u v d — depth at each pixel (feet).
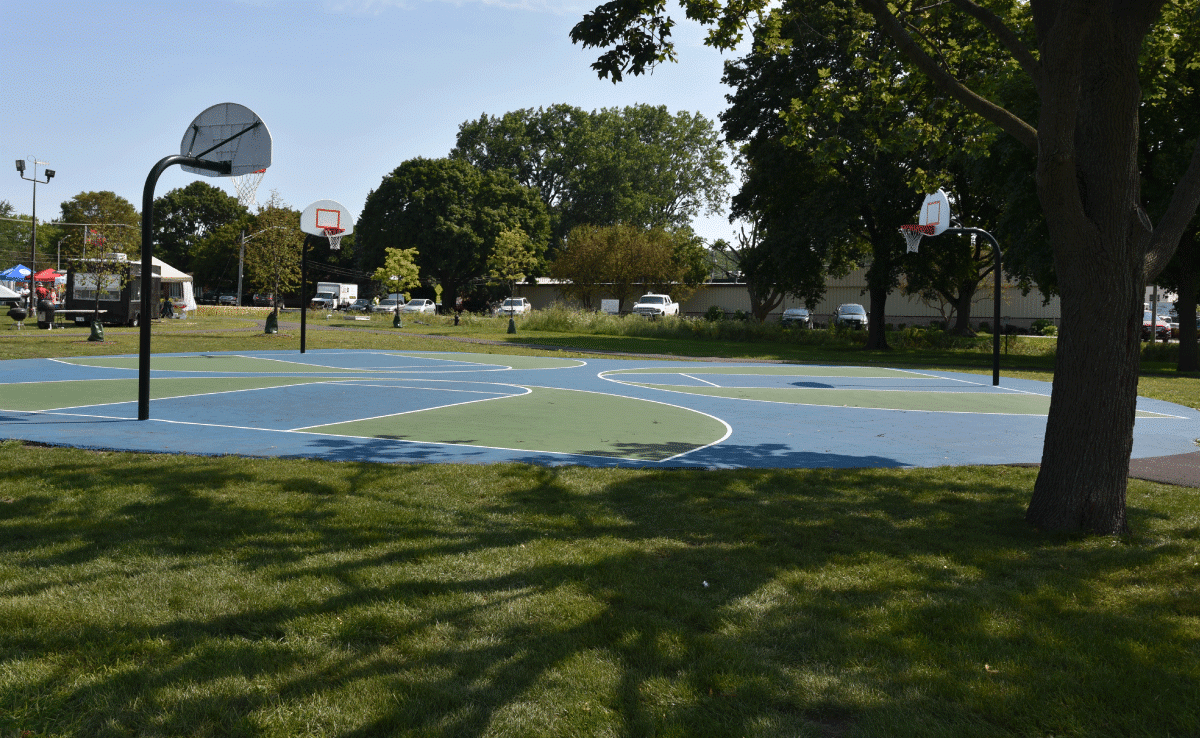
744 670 11.54
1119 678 11.65
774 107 115.14
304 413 39.40
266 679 10.89
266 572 15.16
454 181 239.50
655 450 31.40
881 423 41.27
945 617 13.89
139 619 12.75
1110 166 20.18
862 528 19.81
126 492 21.08
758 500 22.48
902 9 33.53
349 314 185.88
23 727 9.52
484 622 13.09
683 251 200.44
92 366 61.67
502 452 29.91
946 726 10.12
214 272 296.92
